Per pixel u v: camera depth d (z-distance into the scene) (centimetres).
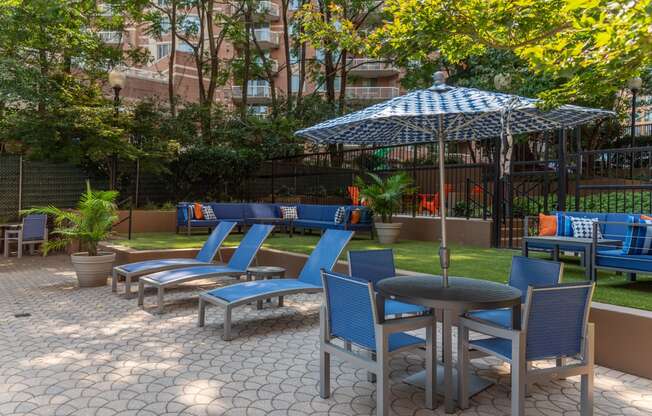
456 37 577
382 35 696
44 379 369
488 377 388
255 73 2288
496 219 988
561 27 431
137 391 348
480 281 387
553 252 784
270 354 439
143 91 2994
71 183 1441
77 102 1288
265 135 1841
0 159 1312
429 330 326
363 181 1290
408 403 336
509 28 473
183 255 909
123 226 1316
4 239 1136
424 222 1148
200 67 2061
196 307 632
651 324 379
